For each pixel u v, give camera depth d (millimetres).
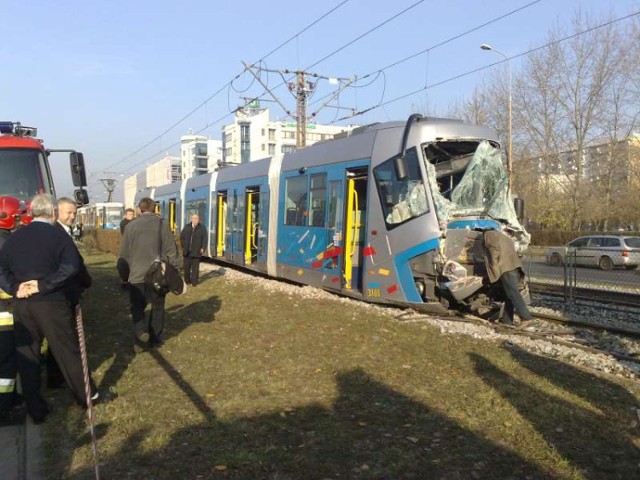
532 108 42094
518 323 9930
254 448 4203
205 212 21078
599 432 4531
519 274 10086
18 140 9625
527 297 10258
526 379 5871
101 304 10781
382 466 3939
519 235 10469
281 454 4109
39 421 4695
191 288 13352
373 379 5852
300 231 13469
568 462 3994
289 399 5270
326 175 12492
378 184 10734
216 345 7375
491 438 4414
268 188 15398
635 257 18969
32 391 4676
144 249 7008
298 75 29016
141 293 7051
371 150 11070
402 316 9547
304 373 6078
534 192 43750
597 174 42156
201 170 123812
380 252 10578
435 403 5156
